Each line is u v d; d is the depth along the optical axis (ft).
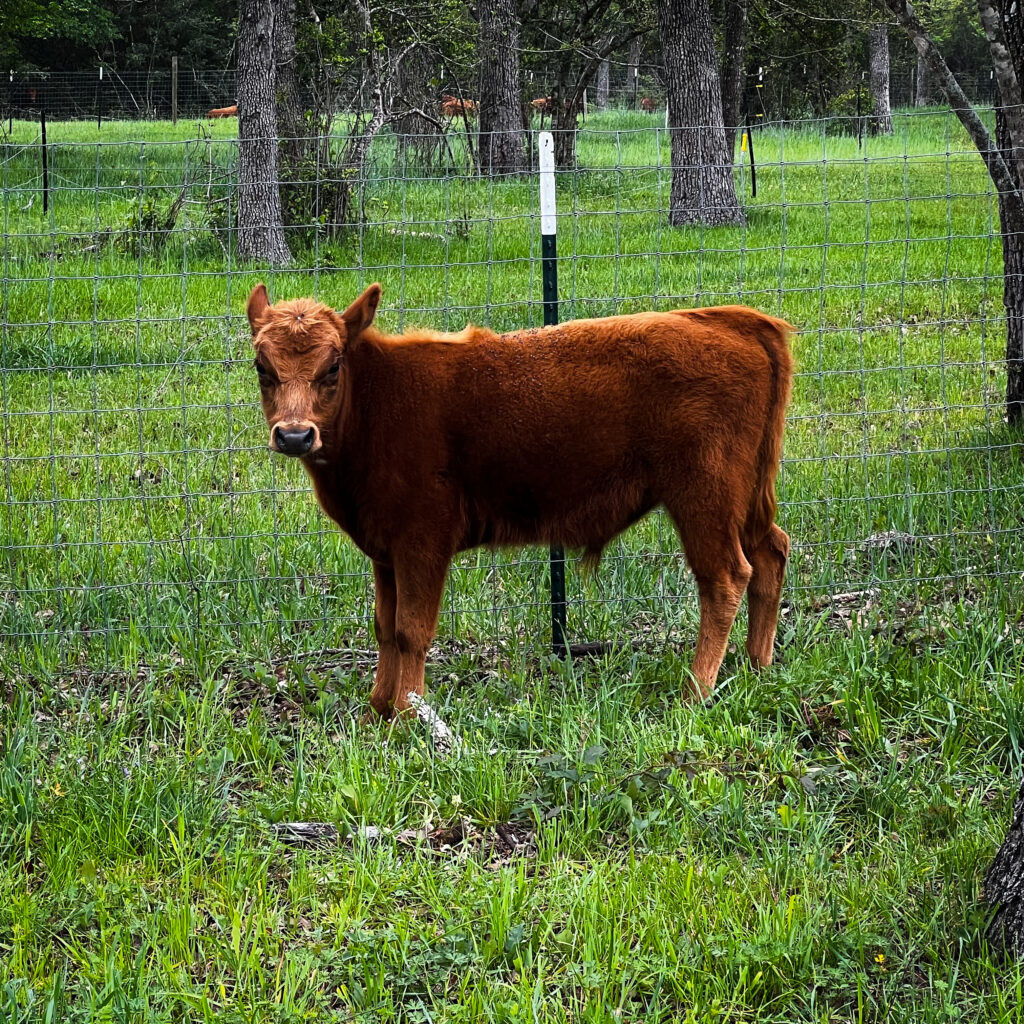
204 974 11.82
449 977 11.73
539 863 13.20
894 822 13.93
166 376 31.32
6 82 142.82
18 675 18.56
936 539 21.93
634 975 11.46
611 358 17.07
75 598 20.67
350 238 44.27
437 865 13.53
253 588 20.67
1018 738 15.34
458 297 35.22
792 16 98.78
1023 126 15.25
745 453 17.46
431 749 15.72
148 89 144.77
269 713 17.62
